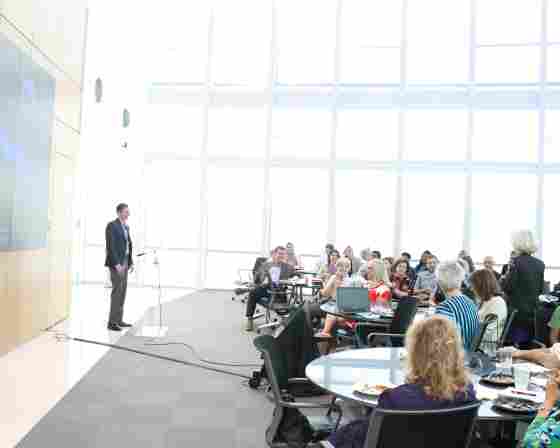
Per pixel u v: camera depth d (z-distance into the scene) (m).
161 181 13.20
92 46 9.27
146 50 12.54
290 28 13.06
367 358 3.38
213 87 13.11
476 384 2.79
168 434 3.86
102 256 12.73
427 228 12.44
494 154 12.18
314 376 2.90
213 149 13.05
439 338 2.10
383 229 12.65
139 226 12.86
